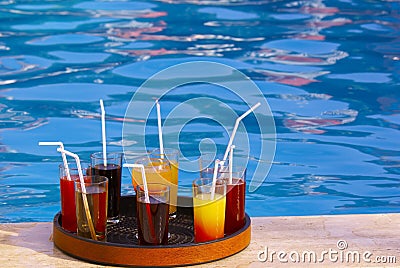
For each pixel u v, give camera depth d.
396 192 6.36
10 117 7.81
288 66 9.42
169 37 10.49
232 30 10.84
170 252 4.11
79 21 11.14
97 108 8.11
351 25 11.12
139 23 11.12
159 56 9.68
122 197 4.75
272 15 11.62
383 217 4.91
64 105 8.16
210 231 4.23
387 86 8.82
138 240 4.29
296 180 6.60
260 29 10.91
